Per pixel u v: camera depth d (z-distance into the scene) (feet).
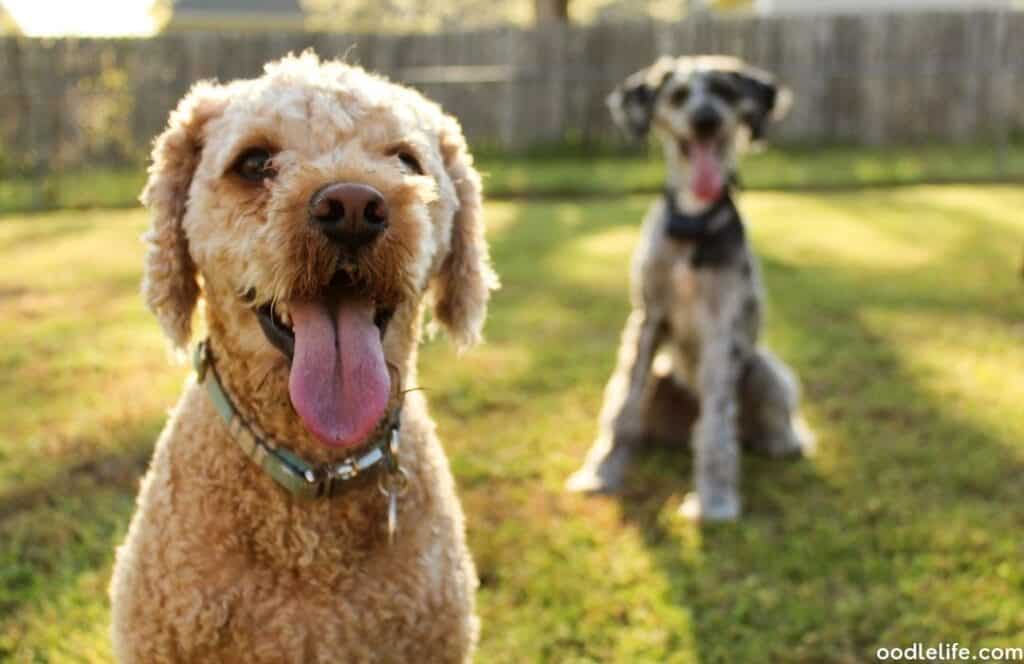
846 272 8.63
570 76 16.02
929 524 4.20
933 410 5.41
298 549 2.68
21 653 3.44
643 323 4.91
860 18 16.37
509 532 4.16
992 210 11.65
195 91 2.93
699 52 16.35
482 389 5.68
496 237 10.30
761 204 12.36
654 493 4.64
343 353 2.64
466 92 15.90
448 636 2.83
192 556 2.68
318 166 2.62
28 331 6.72
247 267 2.61
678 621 3.67
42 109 14.05
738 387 4.98
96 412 5.22
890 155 16.16
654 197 13.25
